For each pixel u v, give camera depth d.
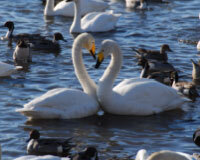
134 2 34.44
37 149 13.16
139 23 30.12
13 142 13.67
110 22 28.88
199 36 27.41
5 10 32.09
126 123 15.34
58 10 32.16
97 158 12.55
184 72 21.39
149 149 13.38
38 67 21.45
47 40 25.03
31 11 32.47
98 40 26.47
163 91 16.34
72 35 27.84
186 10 33.50
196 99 17.91
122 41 26.33
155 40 26.61
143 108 15.95
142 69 21.39
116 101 15.85
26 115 15.38
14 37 26.28
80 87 18.50
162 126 15.19
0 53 23.91
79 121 15.37
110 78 15.91
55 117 15.41
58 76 19.95
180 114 16.23
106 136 14.30
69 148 13.24
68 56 23.61
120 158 12.75
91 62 21.92
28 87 18.39
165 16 31.89
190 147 13.52
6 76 19.84
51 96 15.41
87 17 29.72
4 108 16.08
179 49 25.00
